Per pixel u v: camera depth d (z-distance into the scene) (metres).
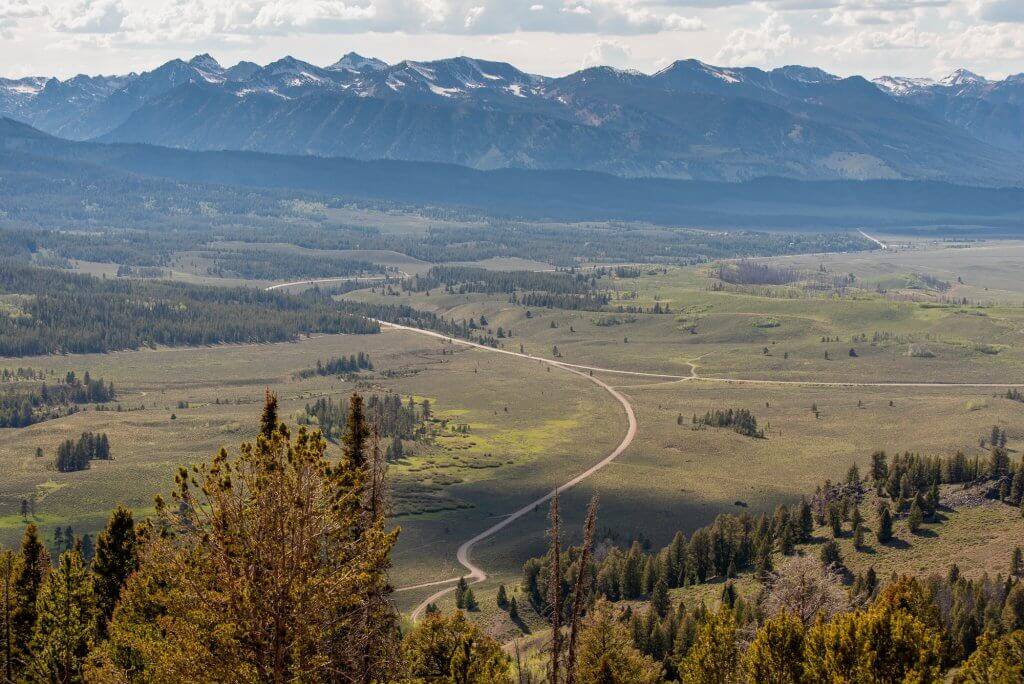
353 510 65.19
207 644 60.06
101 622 97.75
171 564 61.50
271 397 69.81
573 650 68.12
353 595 62.53
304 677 60.00
